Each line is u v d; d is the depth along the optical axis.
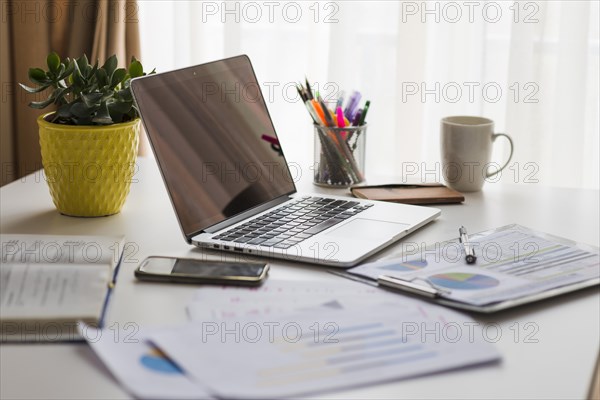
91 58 2.12
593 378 0.75
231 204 1.15
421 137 2.11
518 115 2.00
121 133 1.17
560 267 0.98
